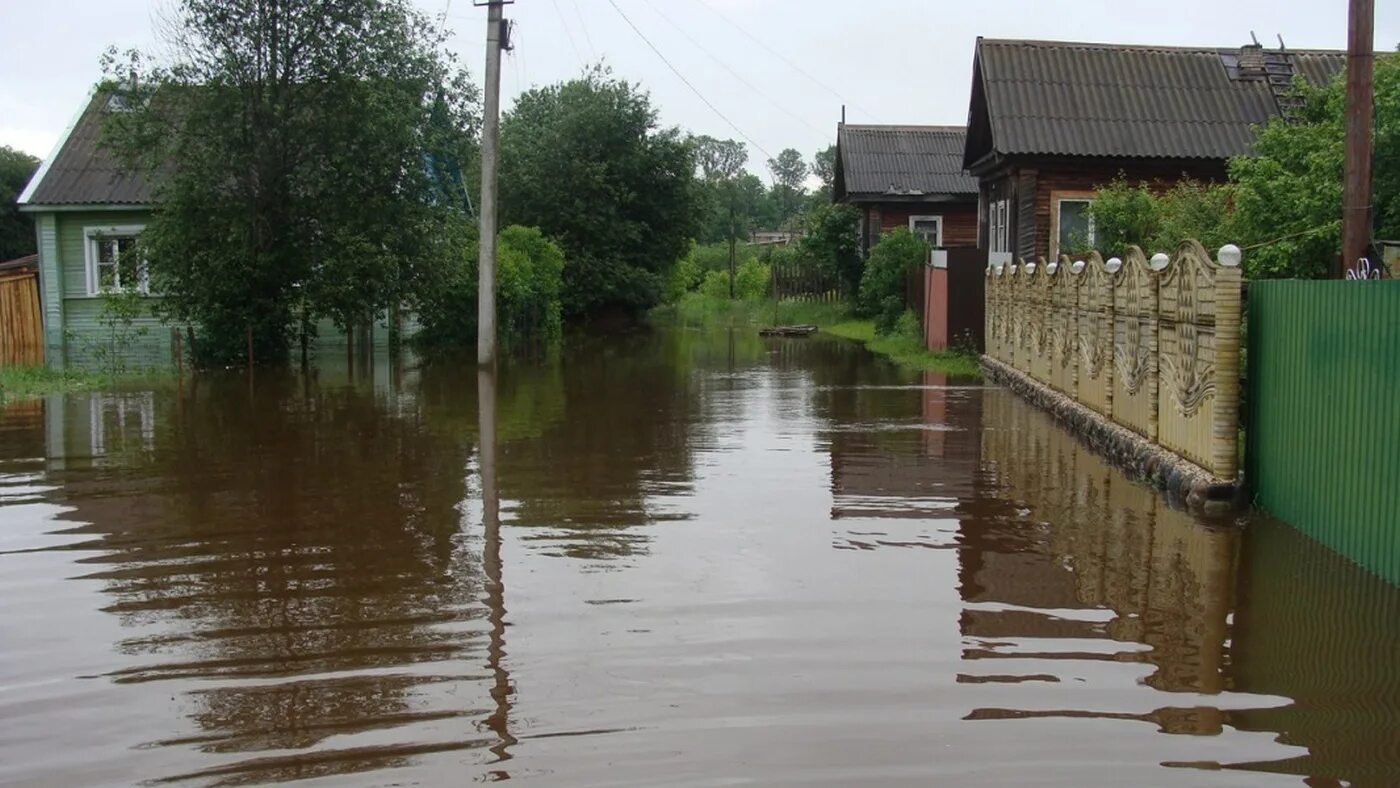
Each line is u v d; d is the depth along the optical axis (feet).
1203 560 24.09
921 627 20.16
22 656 19.07
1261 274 41.86
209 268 72.84
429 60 76.07
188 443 41.29
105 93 73.41
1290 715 16.15
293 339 79.10
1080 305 45.16
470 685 17.57
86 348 83.82
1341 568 23.29
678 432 44.11
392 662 18.58
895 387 61.72
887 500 30.99
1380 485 22.33
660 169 132.67
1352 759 14.76
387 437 42.68
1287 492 26.86
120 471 35.70
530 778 14.44
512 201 128.57
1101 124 75.87
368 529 27.76
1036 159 75.00
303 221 75.77
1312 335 25.41
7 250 145.48
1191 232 53.11
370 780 14.44
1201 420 30.01
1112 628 19.97
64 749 15.51
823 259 134.51
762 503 30.68
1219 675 17.66
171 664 18.63
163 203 73.92
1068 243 75.61
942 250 86.07
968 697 16.96
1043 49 81.05
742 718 16.24
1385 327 22.04
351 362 75.61
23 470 35.94
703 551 25.50
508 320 96.99
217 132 71.97
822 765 14.73
